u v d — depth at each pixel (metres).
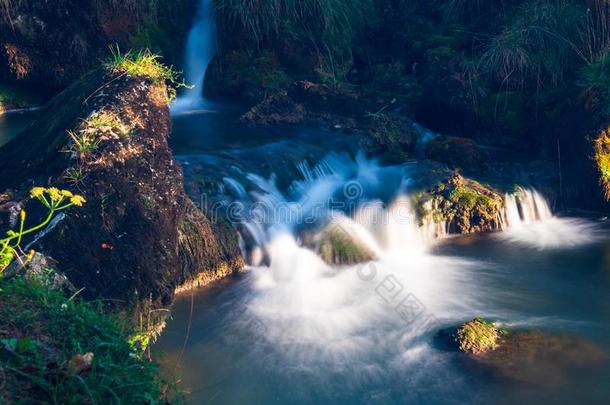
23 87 11.66
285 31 11.38
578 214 8.46
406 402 4.91
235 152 8.52
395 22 11.77
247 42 11.43
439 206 7.98
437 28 11.49
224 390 5.04
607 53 9.02
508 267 7.12
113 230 5.29
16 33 11.34
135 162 5.79
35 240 4.41
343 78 11.51
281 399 4.96
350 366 5.36
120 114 6.16
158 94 6.77
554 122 9.05
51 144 5.98
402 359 5.43
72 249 4.98
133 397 3.29
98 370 3.29
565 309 6.18
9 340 3.20
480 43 10.66
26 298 3.59
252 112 10.03
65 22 11.40
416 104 10.34
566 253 7.40
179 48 12.00
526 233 7.98
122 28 11.55
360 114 9.91
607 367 5.22
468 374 5.20
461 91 9.73
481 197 8.03
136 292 5.16
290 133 9.52
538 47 9.70
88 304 4.00
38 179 5.59
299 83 10.35
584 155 8.51
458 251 7.56
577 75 9.34
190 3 12.20
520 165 8.93
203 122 10.13
